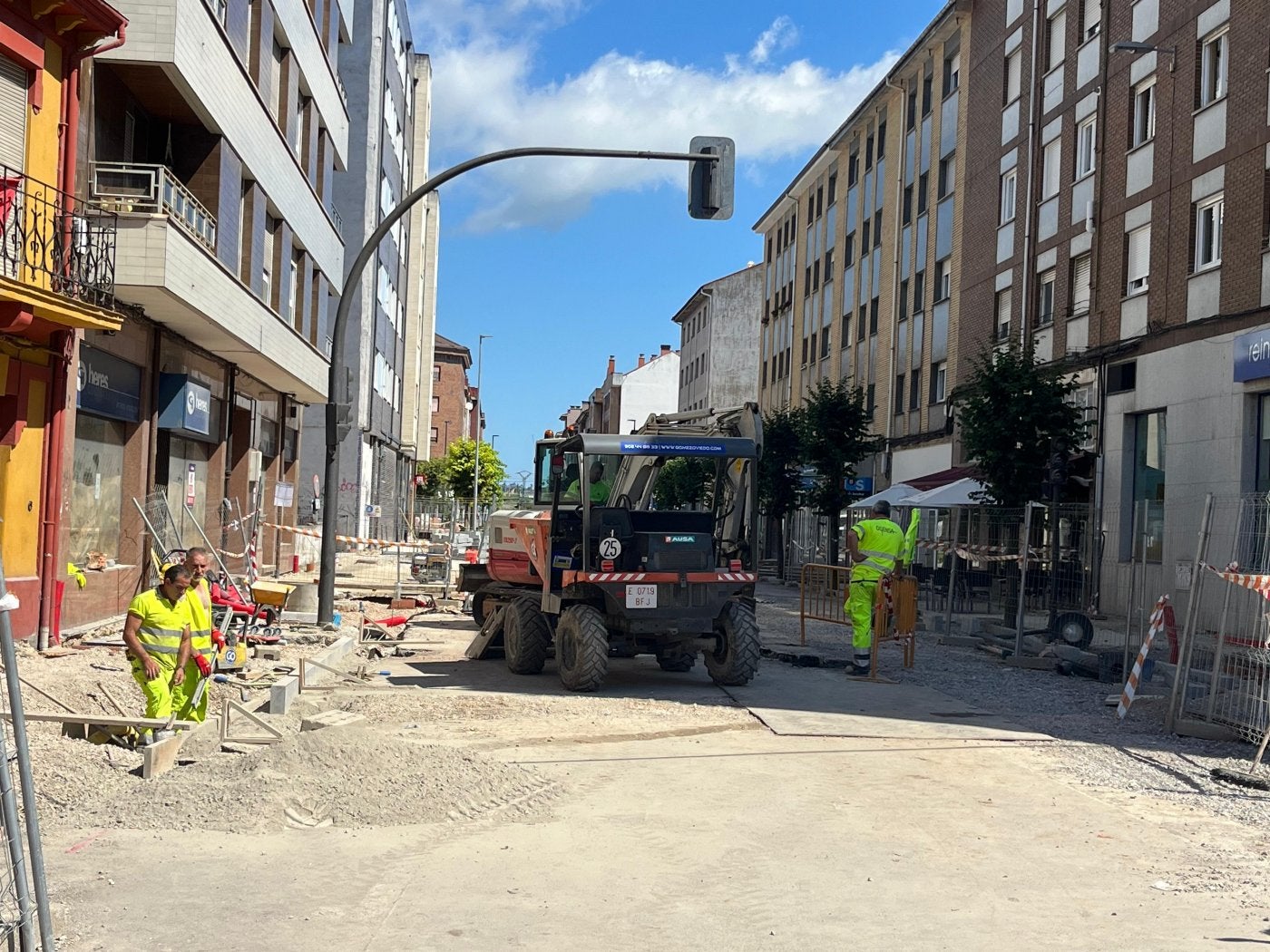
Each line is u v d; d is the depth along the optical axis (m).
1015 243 31.20
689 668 14.12
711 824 6.81
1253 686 10.07
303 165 25.61
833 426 36.44
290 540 30.53
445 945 4.79
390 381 54.38
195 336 18.78
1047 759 9.11
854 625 14.01
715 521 13.57
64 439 13.97
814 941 4.91
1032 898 5.57
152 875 5.61
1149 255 24.28
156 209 15.16
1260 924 5.25
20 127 12.95
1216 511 11.59
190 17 15.60
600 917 5.18
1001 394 23.09
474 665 14.46
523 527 14.44
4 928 3.70
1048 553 17.61
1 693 9.63
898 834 6.68
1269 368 19.44
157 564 16.42
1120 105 25.72
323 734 7.53
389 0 48.69
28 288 11.70
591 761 8.54
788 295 56.50
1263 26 20.56
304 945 4.75
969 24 35.22
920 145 39.19
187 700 8.94
